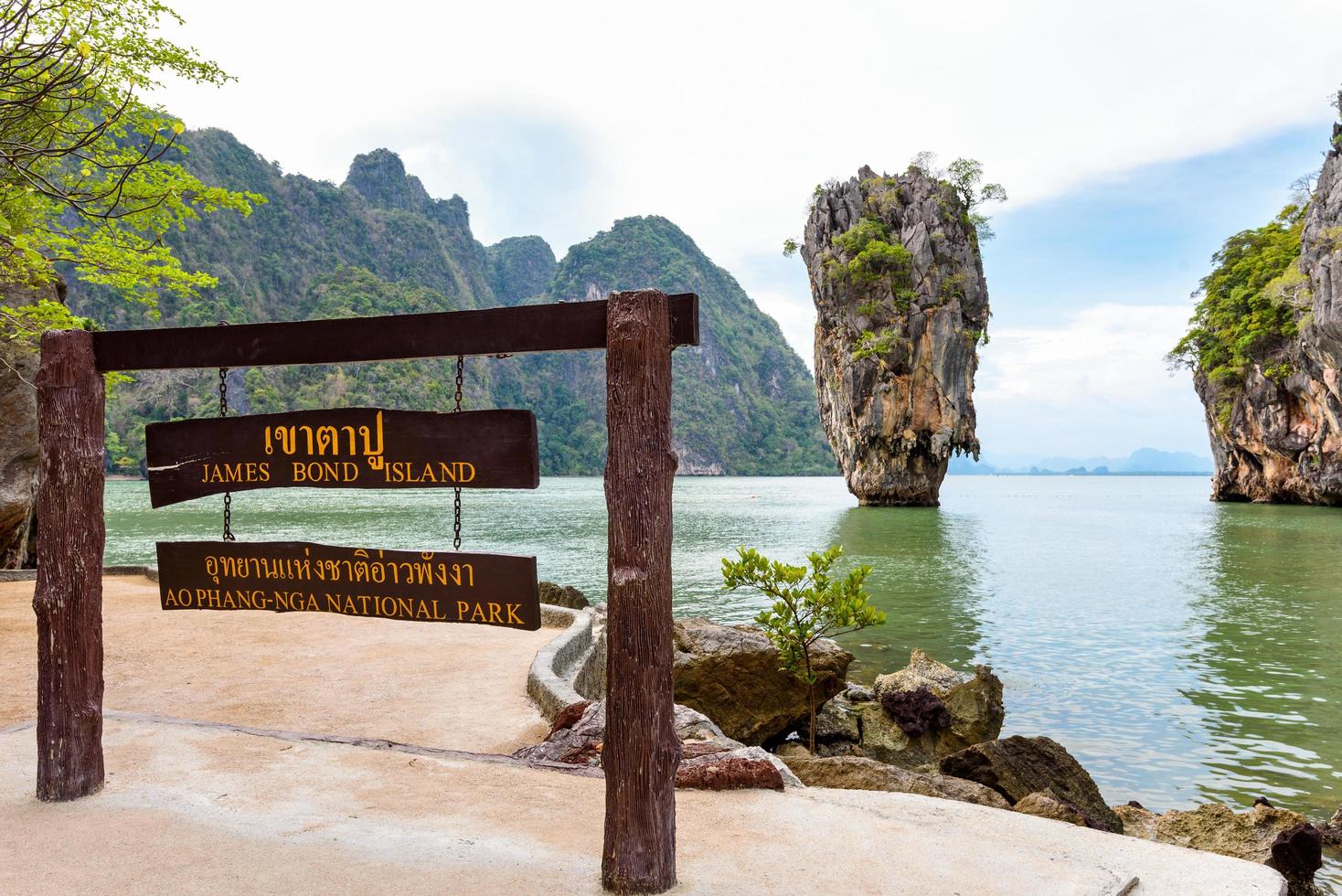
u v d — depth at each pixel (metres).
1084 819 5.59
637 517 3.23
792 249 92.00
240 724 6.43
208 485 4.42
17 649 9.05
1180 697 14.14
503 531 53.94
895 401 78.69
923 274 78.69
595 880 3.30
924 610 23.86
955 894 3.21
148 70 12.78
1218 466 93.81
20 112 9.41
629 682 3.21
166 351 4.31
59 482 4.16
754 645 11.24
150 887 3.21
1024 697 14.12
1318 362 65.12
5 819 3.90
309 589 4.31
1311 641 19.23
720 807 4.24
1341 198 62.47
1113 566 35.34
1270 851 6.45
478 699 7.25
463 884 3.25
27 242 11.35
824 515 74.31
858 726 11.62
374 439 4.07
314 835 3.74
